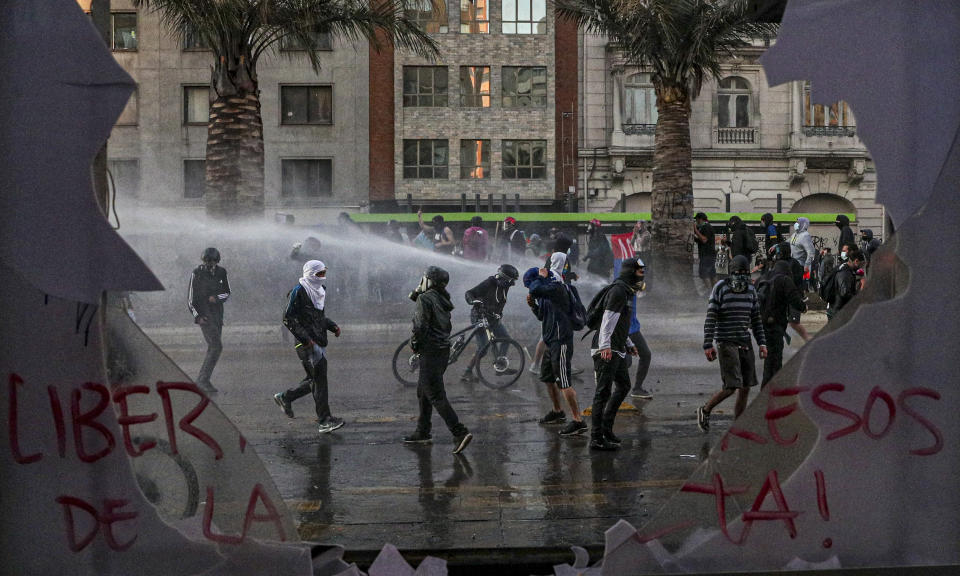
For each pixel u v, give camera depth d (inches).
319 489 247.8
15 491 133.3
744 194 1451.8
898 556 137.9
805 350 139.6
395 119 1427.2
